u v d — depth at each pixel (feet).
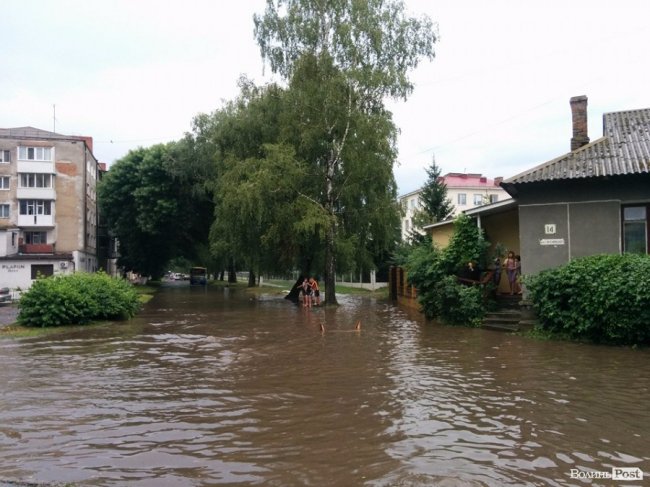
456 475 17.31
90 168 195.21
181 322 66.54
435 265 62.08
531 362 36.55
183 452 19.75
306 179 90.53
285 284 212.84
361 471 17.75
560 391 28.43
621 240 51.44
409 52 91.25
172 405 26.45
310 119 88.94
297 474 17.56
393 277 105.81
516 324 52.60
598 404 25.85
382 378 32.19
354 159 86.69
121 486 16.72
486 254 63.10
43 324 60.85
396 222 94.27
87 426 23.04
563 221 53.21
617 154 53.47
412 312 77.05
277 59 93.09
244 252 102.17
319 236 87.81
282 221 88.02
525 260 54.34
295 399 27.43
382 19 89.92
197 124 145.69
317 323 63.46
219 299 115.24
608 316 42.32
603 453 19.33
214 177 140.26
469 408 25.36
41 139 166.71
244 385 30.76
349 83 86.99
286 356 40.45
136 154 164.96
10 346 47.16
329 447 20.16
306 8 90.43
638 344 41.83
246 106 102.53
